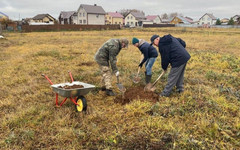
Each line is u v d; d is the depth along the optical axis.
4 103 4.91
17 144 3.47
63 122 4.05
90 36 25.23
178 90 5.58
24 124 4.03
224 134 3.58
